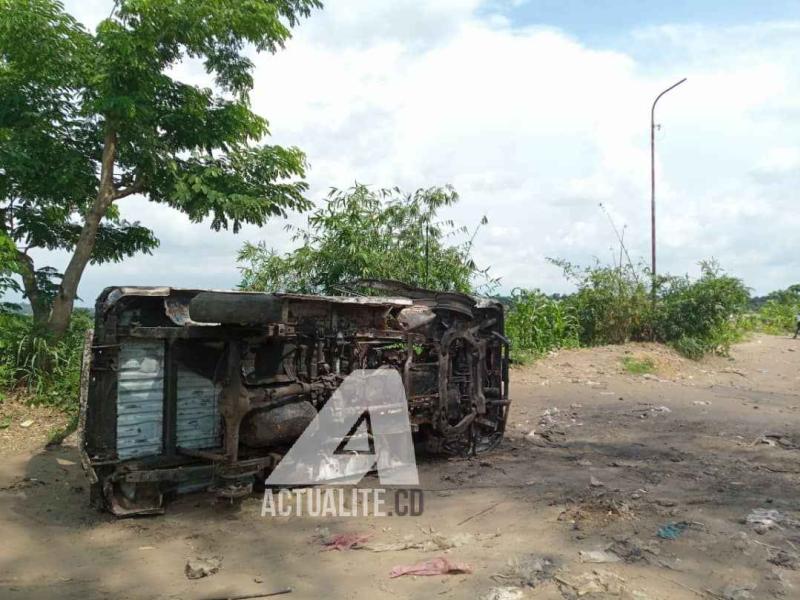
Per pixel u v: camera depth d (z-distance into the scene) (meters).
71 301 9.87
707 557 4.41
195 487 6.05
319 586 4.24
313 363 6.39
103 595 4.17
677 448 7.89
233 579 4.38
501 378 8.41
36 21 8.99
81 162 9.98
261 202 10.25
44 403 8.79
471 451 7.71
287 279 12.23
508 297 16.28
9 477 6.62
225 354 5.96
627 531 4.91
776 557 4.37
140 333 5.54
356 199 12.44
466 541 4.93
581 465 7.11
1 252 9.16
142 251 11.86
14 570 4.55
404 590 4.14
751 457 7.37
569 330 17.06
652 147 18.34
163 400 5.83
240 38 10.35
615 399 11.34
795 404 11.38
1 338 9.11
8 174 9.61
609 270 17.88
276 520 5.51
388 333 6.91
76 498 6.06
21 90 9.77
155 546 4.98
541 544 4.78
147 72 9.45
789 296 31.09
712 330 17.33
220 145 10.63
